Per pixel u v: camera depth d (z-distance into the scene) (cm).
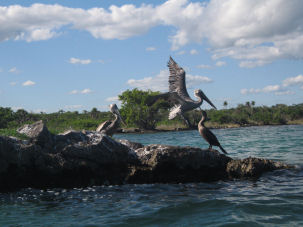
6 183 871
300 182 900
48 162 902
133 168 958
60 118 7481
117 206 707
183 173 966
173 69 1052
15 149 879
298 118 9800
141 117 6606
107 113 9475
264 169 1016
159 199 763
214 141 1080
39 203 752
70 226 571
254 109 10419
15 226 579
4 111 6072
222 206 680
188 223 578
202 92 1087
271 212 625
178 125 6762
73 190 882
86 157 933
